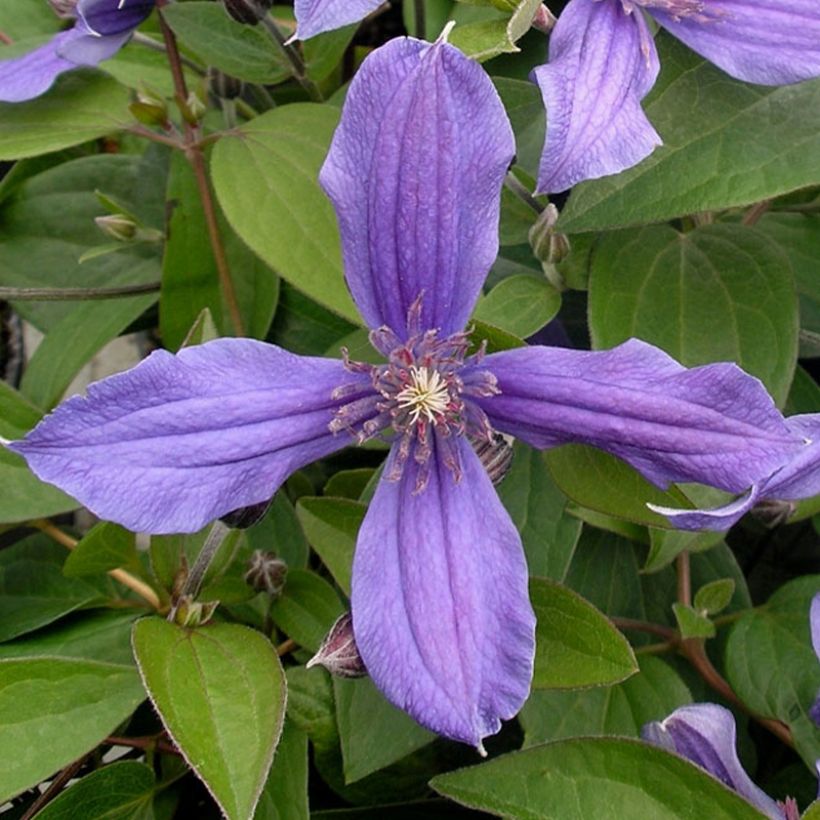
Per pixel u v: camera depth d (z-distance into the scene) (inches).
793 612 8.8
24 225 11.3
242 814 6.6
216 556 8.2
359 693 8.2
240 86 10.2
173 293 9.9
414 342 6.9
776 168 7.7
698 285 8.4
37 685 7.4
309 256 8.7
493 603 6.6
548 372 6.7
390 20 13.1
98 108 9.7
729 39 7.7
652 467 6.6
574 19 7.5
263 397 6.6
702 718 7.2
